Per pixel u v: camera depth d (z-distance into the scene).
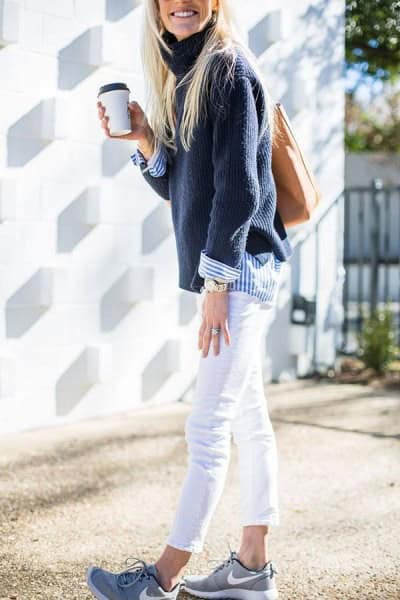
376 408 6.38
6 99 5.14
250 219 2.66
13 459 4.83
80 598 3.02
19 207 5.25
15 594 3.04
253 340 2.84
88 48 5.57
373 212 8.81
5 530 3.73
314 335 7.57
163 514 3.99
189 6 2.78
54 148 5.43
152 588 2.71
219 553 3.48
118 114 2.99
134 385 6.09
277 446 5.23
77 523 3.84
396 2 9.65
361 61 10.80
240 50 2.76
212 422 2.77
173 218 2.98
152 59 3.01
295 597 3.04
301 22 7.16
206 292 2.74
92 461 4.84
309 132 7.32
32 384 5.44
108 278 5.84
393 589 3.12
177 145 2.87
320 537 3.67
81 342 5.71
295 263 7.36
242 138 2.63
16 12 5.06
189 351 6.46
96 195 5.63
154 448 5.14
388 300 8.40
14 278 5.27
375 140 23.00
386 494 4.30
